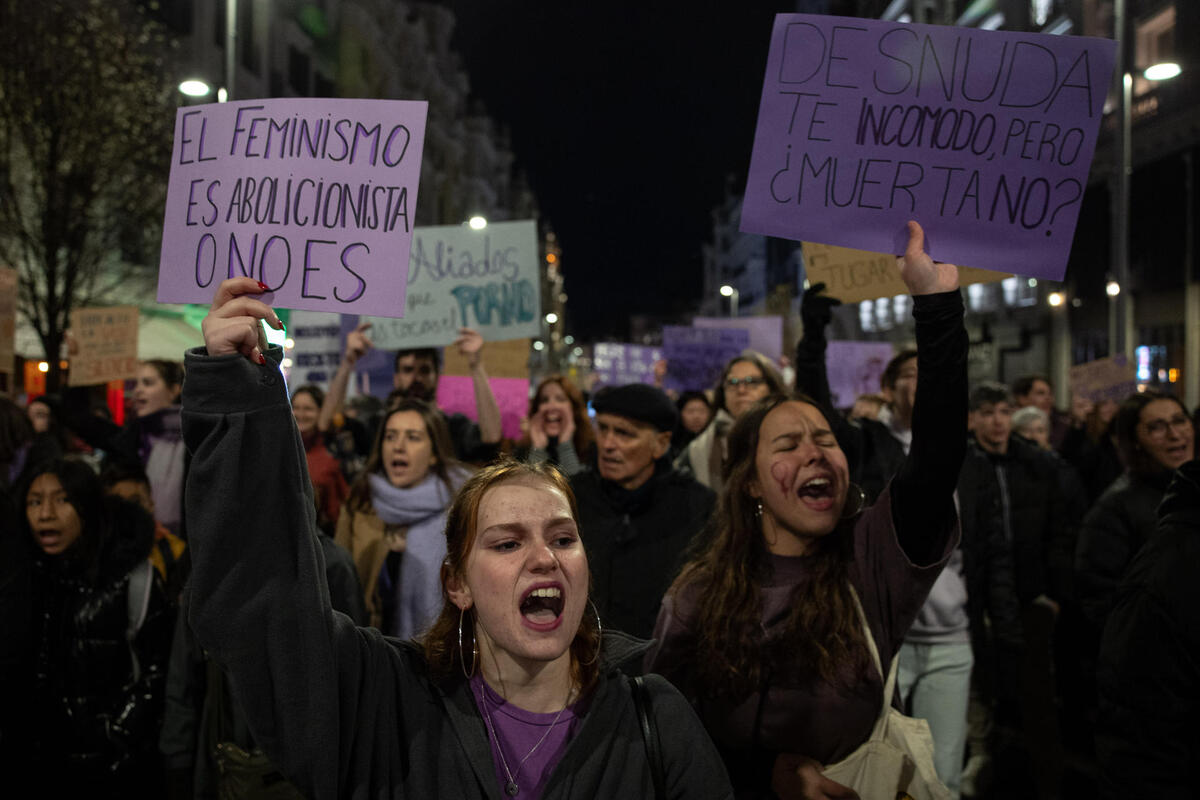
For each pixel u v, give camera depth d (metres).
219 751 3.11
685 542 3.72
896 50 2.57
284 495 1.73
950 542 2.57
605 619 3.66
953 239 2.54
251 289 1.79
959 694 4.55
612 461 3.78
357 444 7.85
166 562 4.84
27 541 3.79
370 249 2.12
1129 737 2.58
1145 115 21.56
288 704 1.67
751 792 2.56
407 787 1.78
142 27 18.55
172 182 2.26
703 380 10.55
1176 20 20.66
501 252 7.43
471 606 1.90
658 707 1.93
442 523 4.21
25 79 14.51
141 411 6.56
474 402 8.59
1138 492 4.34
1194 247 20.47
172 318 18.23
